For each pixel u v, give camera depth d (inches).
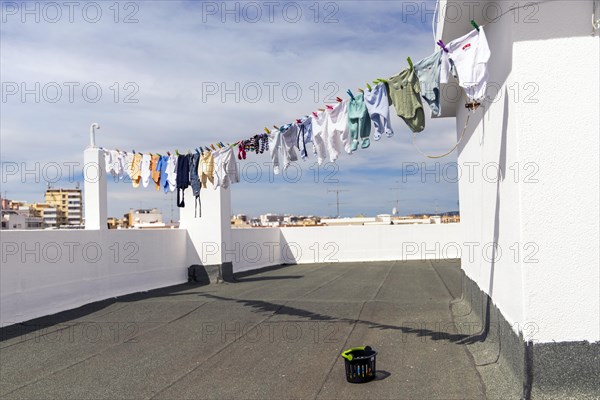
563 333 184.2
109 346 297.1
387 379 223.5
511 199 204.4
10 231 364.2
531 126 186.9
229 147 345.4
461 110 374.6
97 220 469.7
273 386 219.8
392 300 430.3
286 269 783.7
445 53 209.2
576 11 184.1
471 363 240.2
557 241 185.0
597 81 183.5
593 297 183.0
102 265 469.7
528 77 186.9
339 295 468.1
